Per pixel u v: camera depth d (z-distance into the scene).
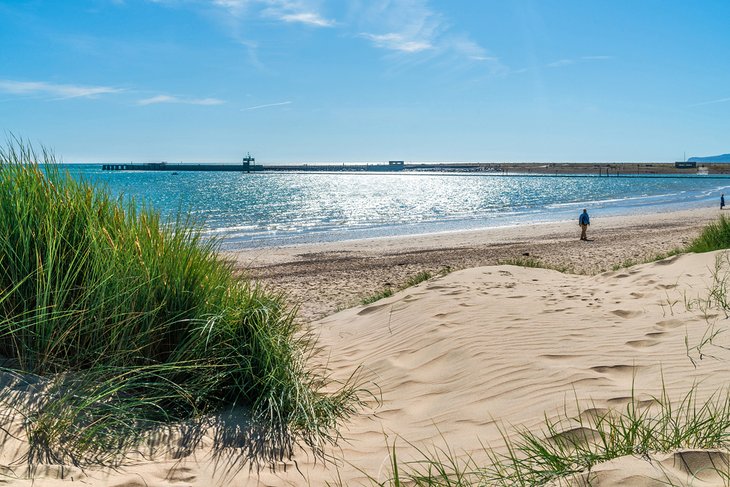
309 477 2.98
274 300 4.70
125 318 3.53
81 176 4.29
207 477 2.80
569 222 31.53
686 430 2.78
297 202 54.69
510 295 6.93
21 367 3.15
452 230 28.72
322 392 4.32
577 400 3.57
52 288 3.50
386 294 8.91
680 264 8.20
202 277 4.07
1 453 2.47
